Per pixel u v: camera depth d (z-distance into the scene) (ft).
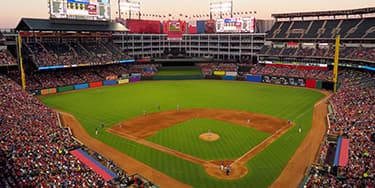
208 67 395.75
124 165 121.90
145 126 173.88
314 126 171.42
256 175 112.68
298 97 253.03
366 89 218.18
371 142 124.77
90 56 327.47
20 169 99.55
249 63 406.21
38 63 278.46
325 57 309.22
